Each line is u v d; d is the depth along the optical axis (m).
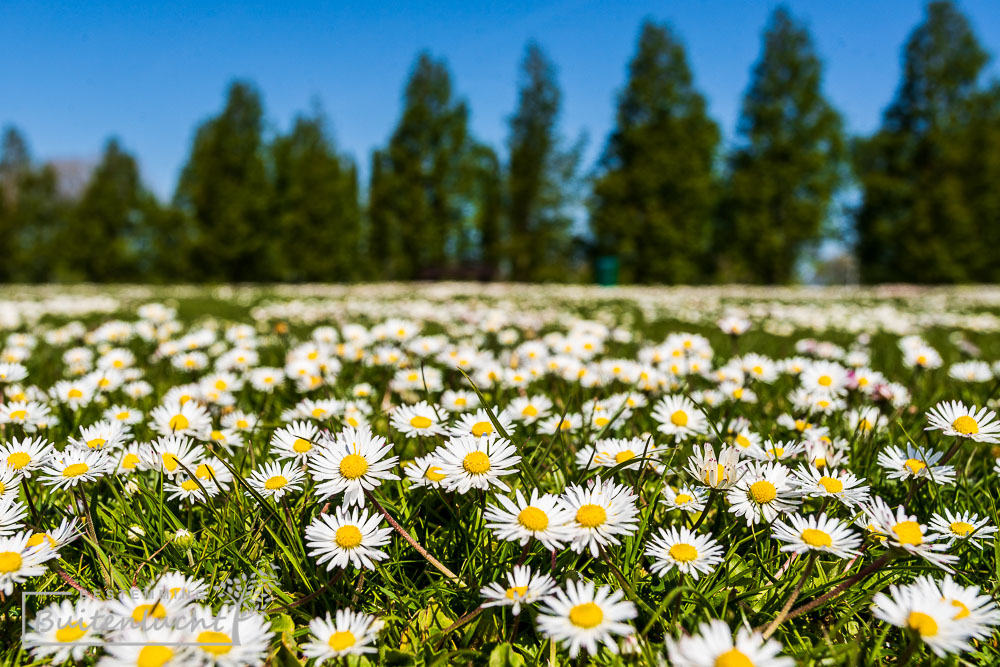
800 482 1.48
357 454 1.38
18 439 2.11
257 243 36.91
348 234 39.81
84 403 2.58
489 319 4.86
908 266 32.81
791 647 1.20
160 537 1.55
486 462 1.38
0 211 45.97
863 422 2.17
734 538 1.56
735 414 2.63
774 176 34.09
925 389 3.20
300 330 5.98
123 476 1.79
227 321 6.92
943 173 33.53
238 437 2.10
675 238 33.31
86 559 1.52
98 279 41.81
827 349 3.79
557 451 2.07
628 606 1.06
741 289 19.34
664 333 6.29
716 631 0.96
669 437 2.22
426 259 42.56
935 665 1.18
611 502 1.27
